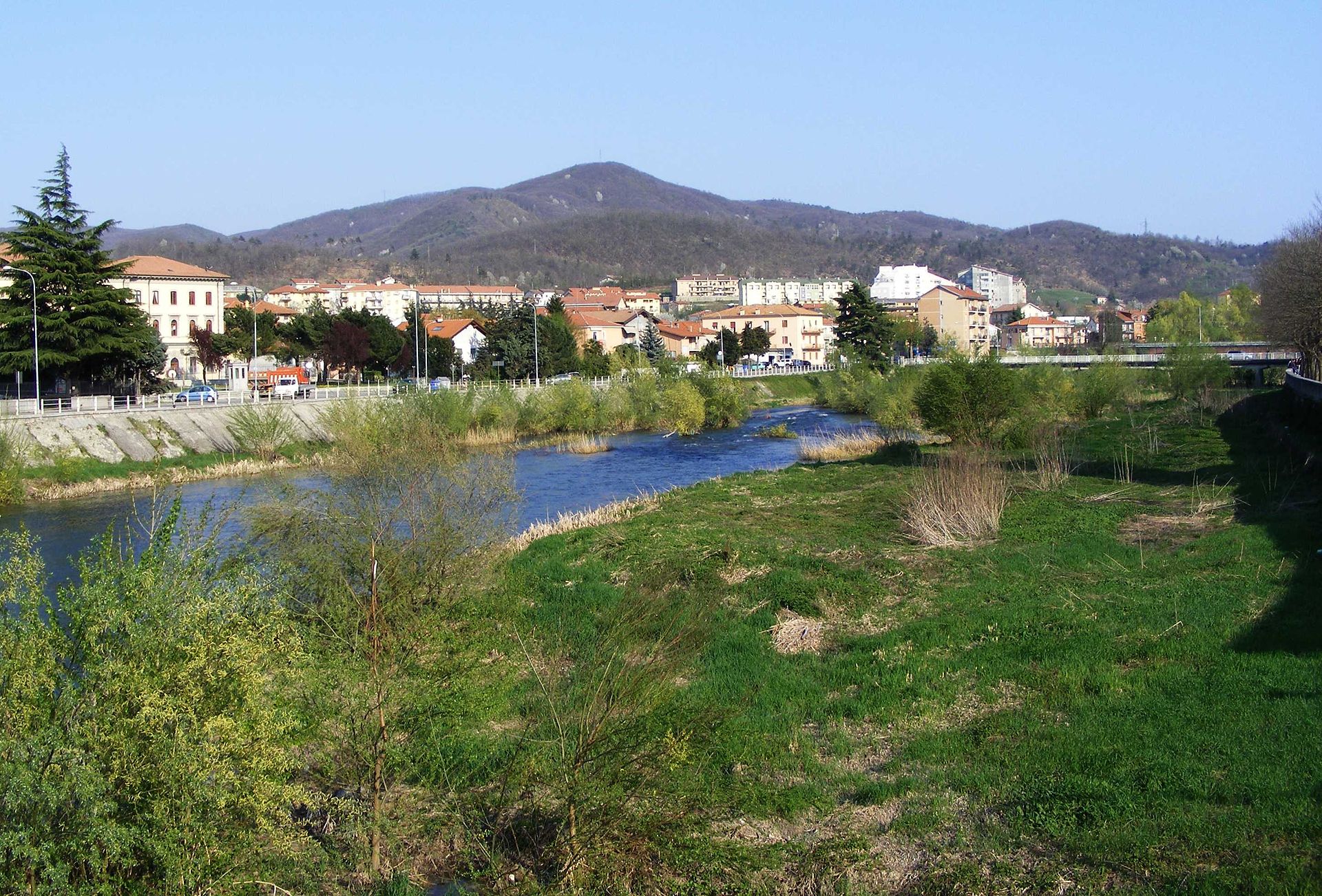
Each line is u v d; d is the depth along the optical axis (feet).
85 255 202.28
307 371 331.57
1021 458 135.85
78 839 30.37
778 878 37.24
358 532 53.93
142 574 33.65
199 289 363.15
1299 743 41.29
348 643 42.32
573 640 59.11
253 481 107.65
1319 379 190.19
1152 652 53.52
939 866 36.52
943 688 52.95
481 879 37.40
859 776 44.52
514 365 324.60
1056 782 41.11
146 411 179.52
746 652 60.95
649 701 40.60
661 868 37.19
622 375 294.46
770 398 330.13
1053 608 62.95
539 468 170.50
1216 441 149.07
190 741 31.78
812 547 85.35
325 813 43.42
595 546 89.97
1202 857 34.63
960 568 75.20
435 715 43.21
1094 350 372.99
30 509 132.26
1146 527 86.07
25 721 30.89
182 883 31.55
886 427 184.44
